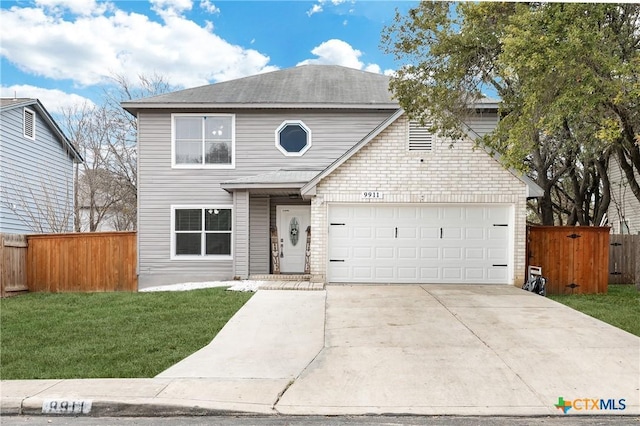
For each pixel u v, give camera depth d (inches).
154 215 613.3
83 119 1101.7
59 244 537.0
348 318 346.3
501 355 258.2
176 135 618.2
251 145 616.4
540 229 496.1
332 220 499.2
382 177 490.0
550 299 419.2
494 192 484.4
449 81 411.2
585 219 812.0
